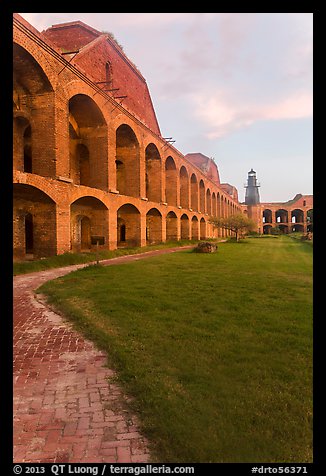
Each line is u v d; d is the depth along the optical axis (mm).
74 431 2682
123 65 25875
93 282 8812
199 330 4844
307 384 3246
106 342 4504
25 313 6125
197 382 3307
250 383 3273
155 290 7660
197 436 2461
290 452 2312
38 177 11914
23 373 3742
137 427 2709
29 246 21094
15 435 2646
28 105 13312
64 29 25453
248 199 90625
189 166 36031
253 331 4820
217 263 13773
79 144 18500
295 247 26156
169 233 31375
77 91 14883
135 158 22703
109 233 17594
